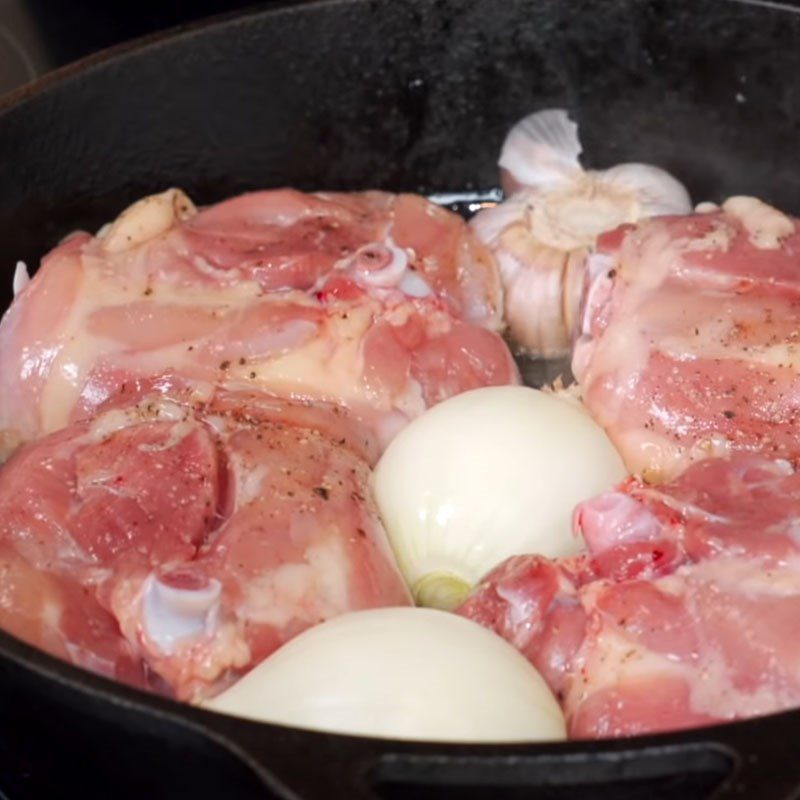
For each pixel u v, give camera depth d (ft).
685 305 2.06
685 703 1.77
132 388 2.07
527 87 2.42
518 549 1.94
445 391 2.10
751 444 2.00
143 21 2.74
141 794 1.70
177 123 2.34
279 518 1.90
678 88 2.39
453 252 2.24
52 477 1.95
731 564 1.83
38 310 2.10
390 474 1.99
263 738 1.55
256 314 2.08
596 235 2.33
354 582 1.88
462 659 1.75
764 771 1.53
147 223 2.17
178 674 1.81
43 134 2.23
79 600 1.86
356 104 2.41
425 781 1.55
